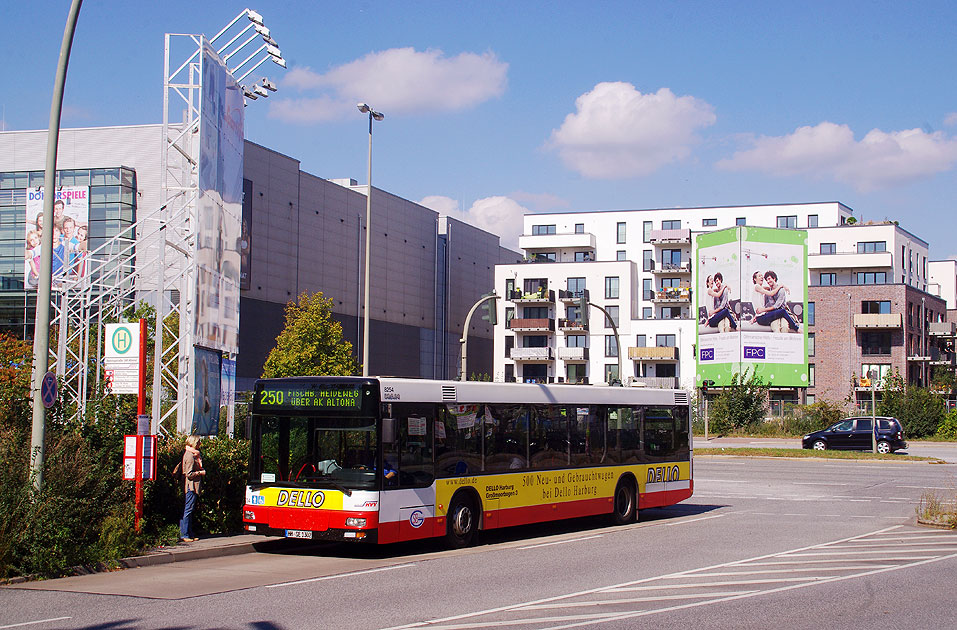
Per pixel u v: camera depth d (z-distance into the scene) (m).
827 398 77.75
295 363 44.75
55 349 29.05
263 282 64.75
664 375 83.62
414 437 14.97
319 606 10.13
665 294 88.56
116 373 15.71
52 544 12.52
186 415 20.36
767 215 89.94
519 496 17.02
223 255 22.78
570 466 18.36
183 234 21.97
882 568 13.02
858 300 77.50
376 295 78.81
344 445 14.46
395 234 82.00
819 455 42.34
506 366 86.81
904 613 9.73
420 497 14.92
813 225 88.88
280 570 13.14
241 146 24.70
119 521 13.77
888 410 62.03
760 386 65.62
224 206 22.94
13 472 12.79
